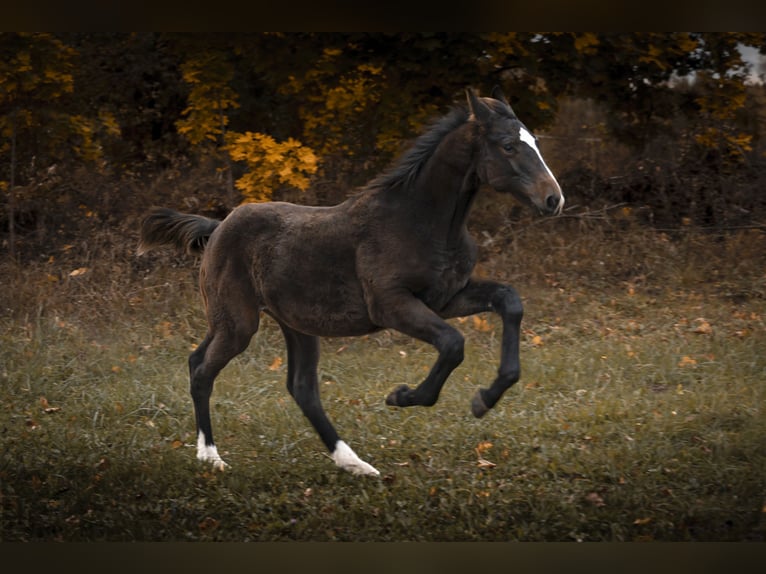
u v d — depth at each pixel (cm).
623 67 1035
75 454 603
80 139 1072
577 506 499
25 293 930
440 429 634
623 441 594
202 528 496
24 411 696
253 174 907
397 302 504
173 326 877
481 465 566
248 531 492
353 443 620
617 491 509
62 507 518
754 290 929
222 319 584
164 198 1062
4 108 1005
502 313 495
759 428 597
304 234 544
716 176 1093
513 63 967
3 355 808
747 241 1013
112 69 1145
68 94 1065
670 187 1095
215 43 941
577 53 961
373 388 728
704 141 1087
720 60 1045
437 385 484
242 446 626
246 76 1061
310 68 970
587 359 762
